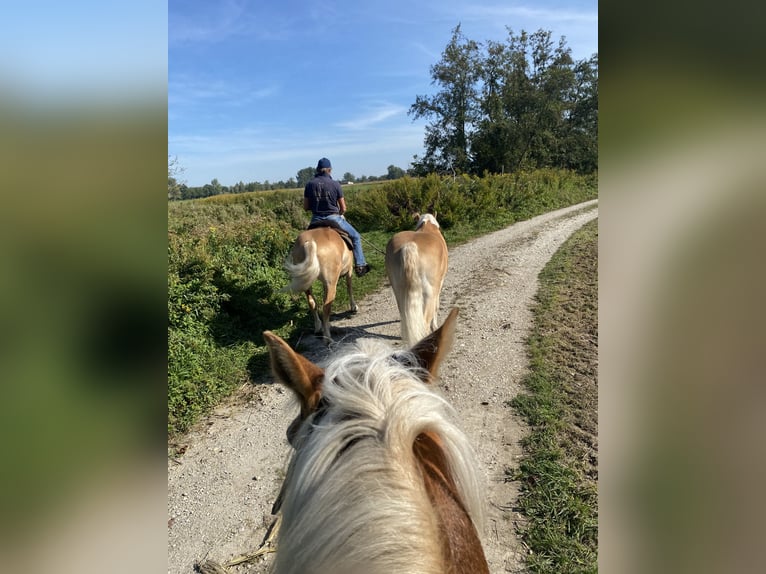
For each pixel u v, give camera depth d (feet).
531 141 130.52
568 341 19.44
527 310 23.61
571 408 14.24
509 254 36.99
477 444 12.92
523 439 12.94
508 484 11.28
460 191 61.05
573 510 10.22
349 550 3.35
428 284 17.29
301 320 24.40
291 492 4.24
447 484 4.26
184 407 15.69
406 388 4.52
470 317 23.27
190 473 12.94
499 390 15.83
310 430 4.70
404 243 17.52
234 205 82.53
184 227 37.91
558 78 126.41
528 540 9.66
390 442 3.95
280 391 17.08
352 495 3.63
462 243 44.27
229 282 23.49
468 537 3.92
